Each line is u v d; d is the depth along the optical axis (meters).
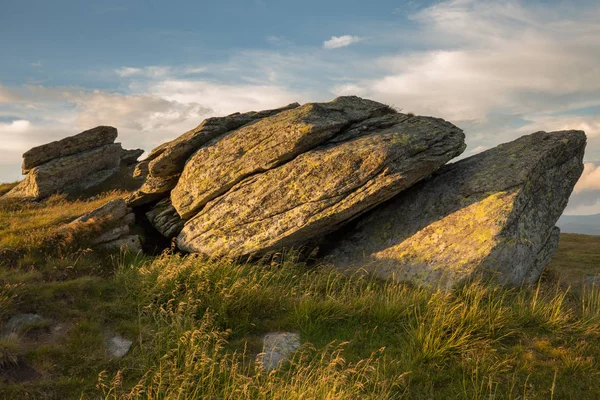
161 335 10.20
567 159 17.86
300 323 11.55
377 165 14.49
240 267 14.66
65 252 15.15
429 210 15.98
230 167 16.44
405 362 9.85
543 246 16.05
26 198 25.80
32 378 8.73
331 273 14.44
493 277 13.48
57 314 11.10
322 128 15.76
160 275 12.60
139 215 19.72
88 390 8.55
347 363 9.81
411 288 13.73
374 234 16.59
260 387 8.14
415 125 17.59
